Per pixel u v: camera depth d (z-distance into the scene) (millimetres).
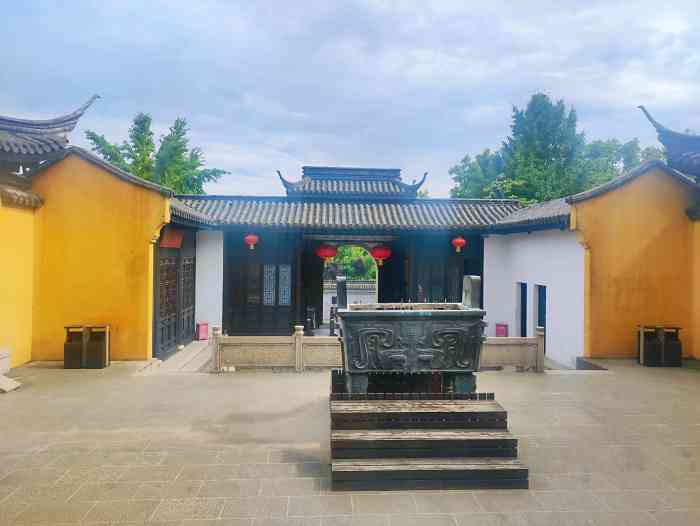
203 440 5402
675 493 4230
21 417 6160
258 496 4121
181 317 11945
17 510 3848
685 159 9773
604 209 9938
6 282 8383
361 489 4254
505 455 4570
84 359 8750
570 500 4094
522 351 8961
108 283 9328
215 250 13711
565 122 32625
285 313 14320
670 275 10086
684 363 9617
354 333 5668
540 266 12086
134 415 6266
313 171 17453
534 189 29688
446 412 4812
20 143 8086
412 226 13531
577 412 6516
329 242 15805
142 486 4281
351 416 4793
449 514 3852
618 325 10008
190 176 26688
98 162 9211
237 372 8695
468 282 6207
